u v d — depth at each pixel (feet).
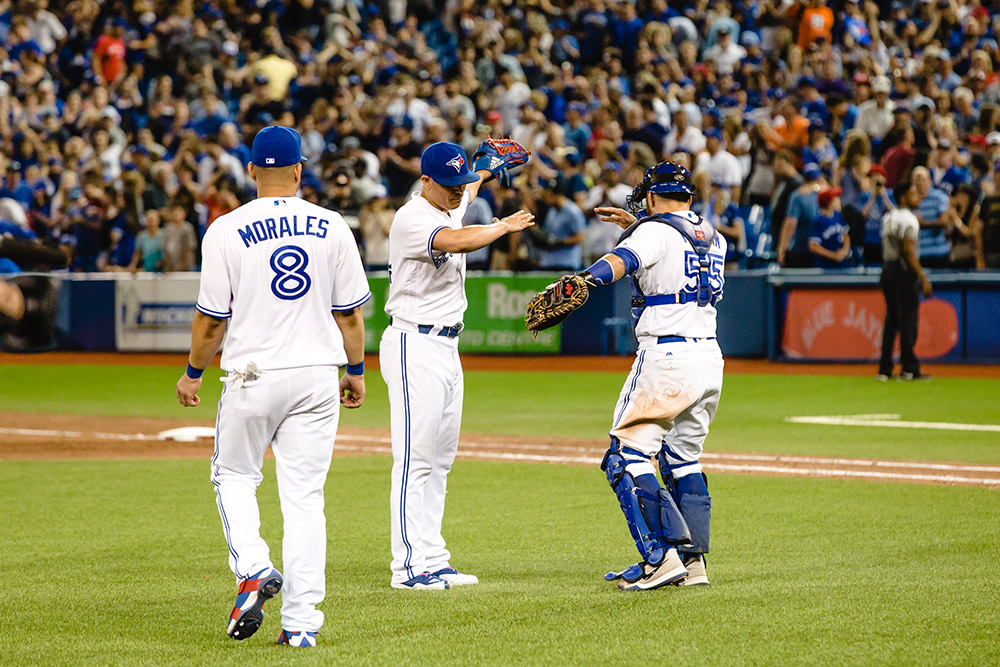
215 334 58.95
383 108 268.21
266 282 58.03
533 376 205.67
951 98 244.42
